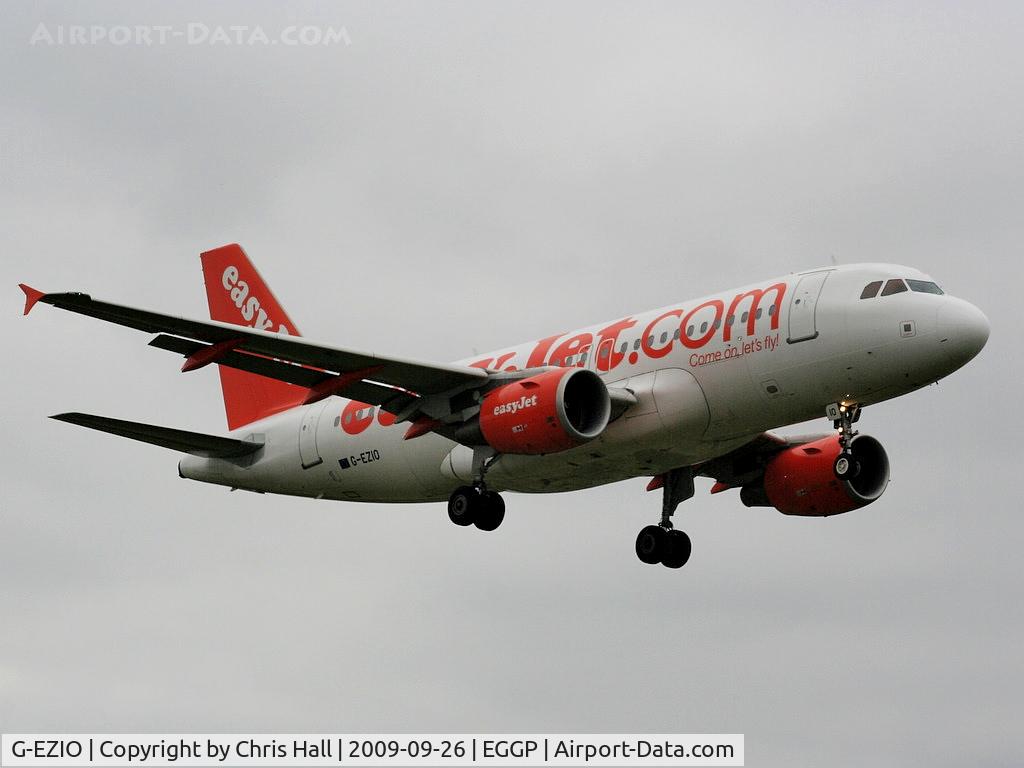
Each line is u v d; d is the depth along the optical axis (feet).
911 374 295.28
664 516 360.48
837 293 300.61
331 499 379.55
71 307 282.56
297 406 384.88
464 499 331.57
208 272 415.23
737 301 312.50
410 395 331.98
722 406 309.83
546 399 304.30
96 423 354.13
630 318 331.36
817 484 360.07
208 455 382.01
